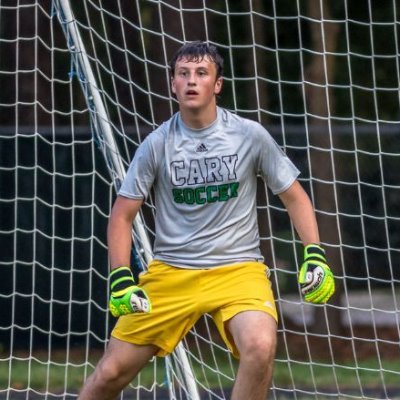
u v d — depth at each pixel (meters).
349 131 41.69
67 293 37.97
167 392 32.50
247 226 19.11
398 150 42.03
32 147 37.75
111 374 19.42
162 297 19.20
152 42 44.94
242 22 48.78
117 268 18.77
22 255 38.06
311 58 50.03
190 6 45.94
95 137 26.45
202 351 38.00
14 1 42.44
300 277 18.47
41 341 38.62
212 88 18.69
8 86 45.66
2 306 38.53
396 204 42.81
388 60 50.34
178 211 19.05
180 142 18.86
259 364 17.92
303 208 19.09
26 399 28.44
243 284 18.78
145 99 43.19
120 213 19.14
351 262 43.59
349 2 49.75
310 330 44.78
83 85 23.72
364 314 51.25
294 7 50.66
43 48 45.38
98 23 43.12
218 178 18.77
